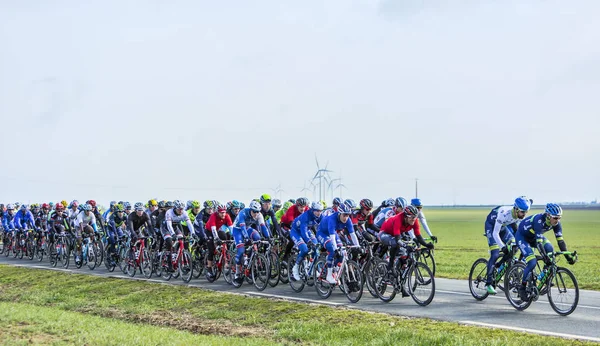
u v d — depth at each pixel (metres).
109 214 20.48
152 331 10.13
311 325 10.52
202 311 12.72
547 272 11.17
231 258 15.70
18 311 11.85
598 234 58.41
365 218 14.57
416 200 14.58
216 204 16.89
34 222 25.77
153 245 18.38
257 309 12.34
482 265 12.86
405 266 12.45
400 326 10.01
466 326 9.91
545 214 11.13
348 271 12.86
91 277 18.11
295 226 14.44
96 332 9.85
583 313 11.23
